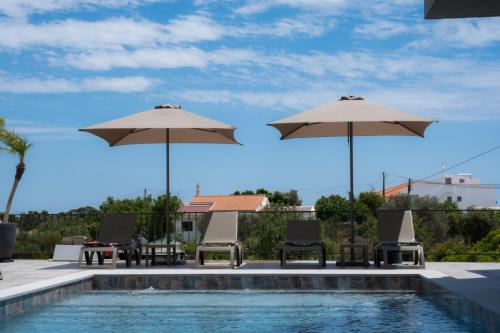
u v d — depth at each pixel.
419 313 6.86
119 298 8.26
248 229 12.44
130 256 10.34
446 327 5.95
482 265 10.22
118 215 10.59
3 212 12.84
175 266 10.56
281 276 8.94
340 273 8.86
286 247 9.81
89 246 10.18
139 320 6.55
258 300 7.98
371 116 9.55
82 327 6.15
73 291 8.49
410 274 8.74
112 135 10.84
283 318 6.62
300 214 12.62
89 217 13.09
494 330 5.33
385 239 9.91
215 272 9.10
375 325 6.14
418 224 14.31
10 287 7.52
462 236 14.16
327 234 12.35
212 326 6.18
